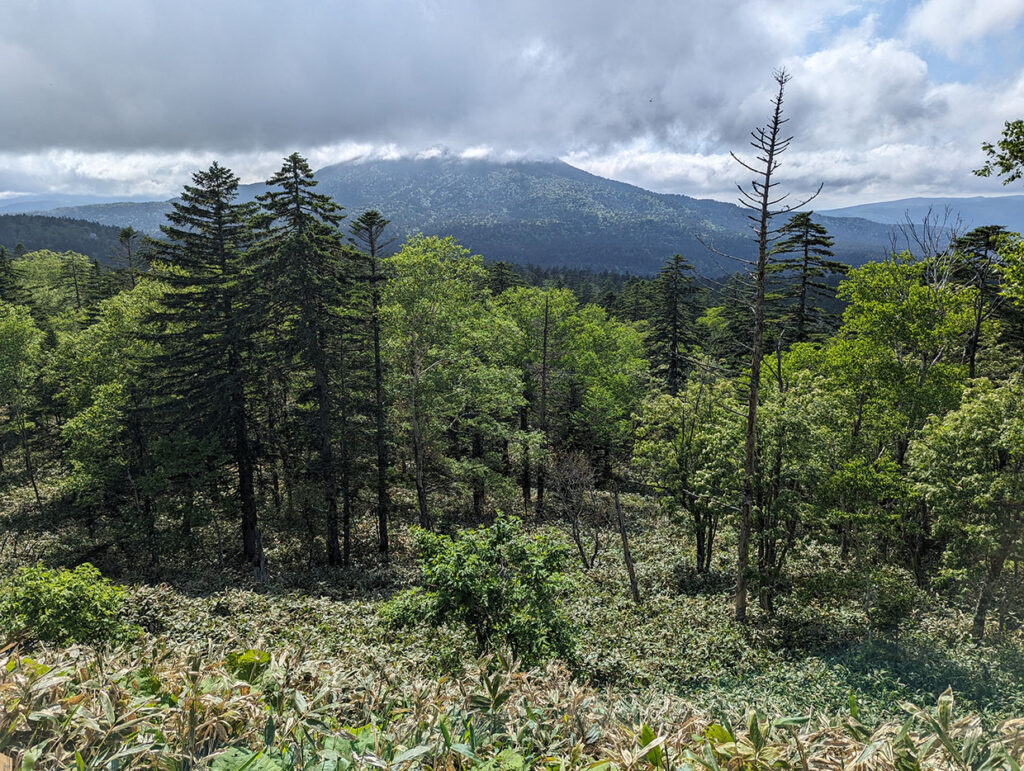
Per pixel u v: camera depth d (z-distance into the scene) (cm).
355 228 2572
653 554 2928
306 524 2981
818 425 2028
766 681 1499
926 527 2220
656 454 2752
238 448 2648
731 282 1823
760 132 1603
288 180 2348
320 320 2470
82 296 6475
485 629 1177
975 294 2567
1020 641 1627
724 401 2391
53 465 4125
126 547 2809
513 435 3123
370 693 455
